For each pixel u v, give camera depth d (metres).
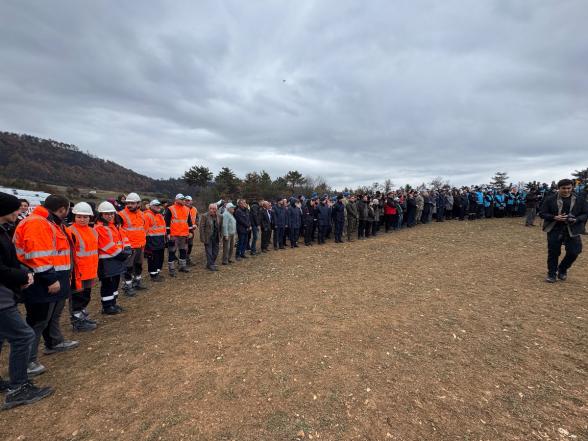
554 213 6.78
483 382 3.55
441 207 18.66
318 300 6.33
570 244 6.66
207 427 2.91
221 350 4.33
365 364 3.92
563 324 4.89
